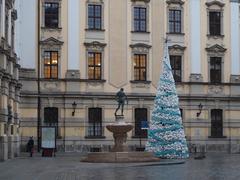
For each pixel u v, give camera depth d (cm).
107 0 6047
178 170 3234
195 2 6334
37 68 5769
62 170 3191
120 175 2820
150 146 4631
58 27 5881
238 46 6425
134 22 6131
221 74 6347
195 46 6291
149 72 6106
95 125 5884
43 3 5862
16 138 4969
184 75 6231
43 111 5762
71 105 5809
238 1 6450
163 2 6238
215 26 6391
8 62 4509
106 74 5975
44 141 4994
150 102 6062
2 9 4116
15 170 3197
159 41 6181
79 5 5950
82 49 5925
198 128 6200
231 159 4703
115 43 6034
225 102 6325
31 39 5778
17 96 5072
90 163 3866
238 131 6344
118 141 4197
